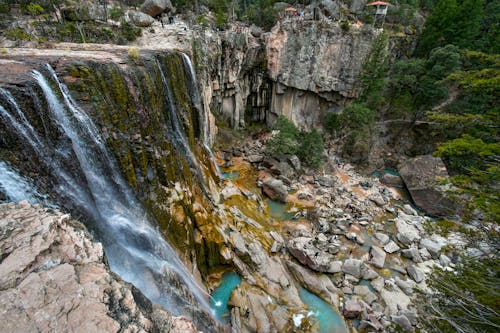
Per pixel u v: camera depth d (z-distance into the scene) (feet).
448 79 47.01
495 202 35.76
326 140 160.35
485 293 33.37
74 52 59.11
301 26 145.48
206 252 62.39
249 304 55.77
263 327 52.42
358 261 73.87
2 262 16.20
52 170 32.32
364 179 131.23
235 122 168.76
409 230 93.50
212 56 129.08
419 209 111.14
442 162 116.88
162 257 48.06
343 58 147.54
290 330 54.39
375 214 102.83
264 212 93.71
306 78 154.40
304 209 99.30
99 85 43.75
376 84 145.69
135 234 43.93
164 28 121.29
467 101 124.57
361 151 142.41
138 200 47.96
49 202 30.40
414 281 72.33
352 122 144.77
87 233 21.57
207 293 56.54
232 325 51.37
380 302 64.95
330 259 76.38
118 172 44.73
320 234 84.07
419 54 162.20
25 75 33.42
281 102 174.19
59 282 15.67
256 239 75.51
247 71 165.07
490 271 35.99
